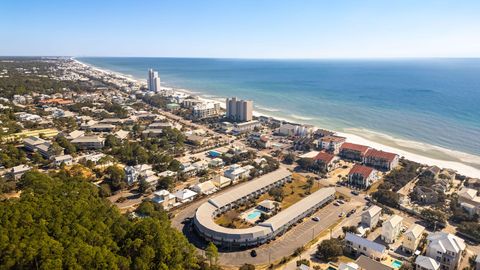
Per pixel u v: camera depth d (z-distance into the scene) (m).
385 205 159.62
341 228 138.00
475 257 117.19
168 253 98.69
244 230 125.88
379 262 107.56
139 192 167.25
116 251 98.19
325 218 146.50
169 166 193.38
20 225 100.75
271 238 128.62
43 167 190.75
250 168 196.25
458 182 187.12
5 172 172.38
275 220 133.88
